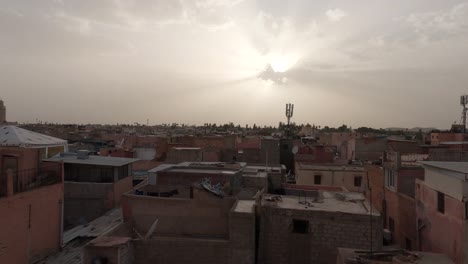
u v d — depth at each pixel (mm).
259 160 44500
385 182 26047
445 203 15820
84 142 65000
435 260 12391
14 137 33469
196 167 26828
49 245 18875
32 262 17547
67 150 39125
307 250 16672
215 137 58719
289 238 16875
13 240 16375
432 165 17125
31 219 17531
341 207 17641
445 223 15742
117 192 26219
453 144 33250
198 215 18891
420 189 18891
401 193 22797
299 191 25312
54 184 19484
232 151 44875
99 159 28500
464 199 14227
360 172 35938
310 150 48562
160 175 24156
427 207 17828
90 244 15344
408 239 21094
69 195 25375
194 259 16547
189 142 57125
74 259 18297
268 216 17125
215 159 42406
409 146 40312
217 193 20359
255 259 16969
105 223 22734
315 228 16656
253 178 24734
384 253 13180
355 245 16203
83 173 26672
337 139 79812
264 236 17078
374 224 16000
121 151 44500
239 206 17781
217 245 16500
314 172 36531
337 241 16391
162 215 19141
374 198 28766
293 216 16906
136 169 40938
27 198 17297
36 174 19516
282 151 51719
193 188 21016
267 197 19453
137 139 69750
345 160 49469
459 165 16531
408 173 23125
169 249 16625
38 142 34344
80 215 25141
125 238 16328
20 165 18453
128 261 16078
